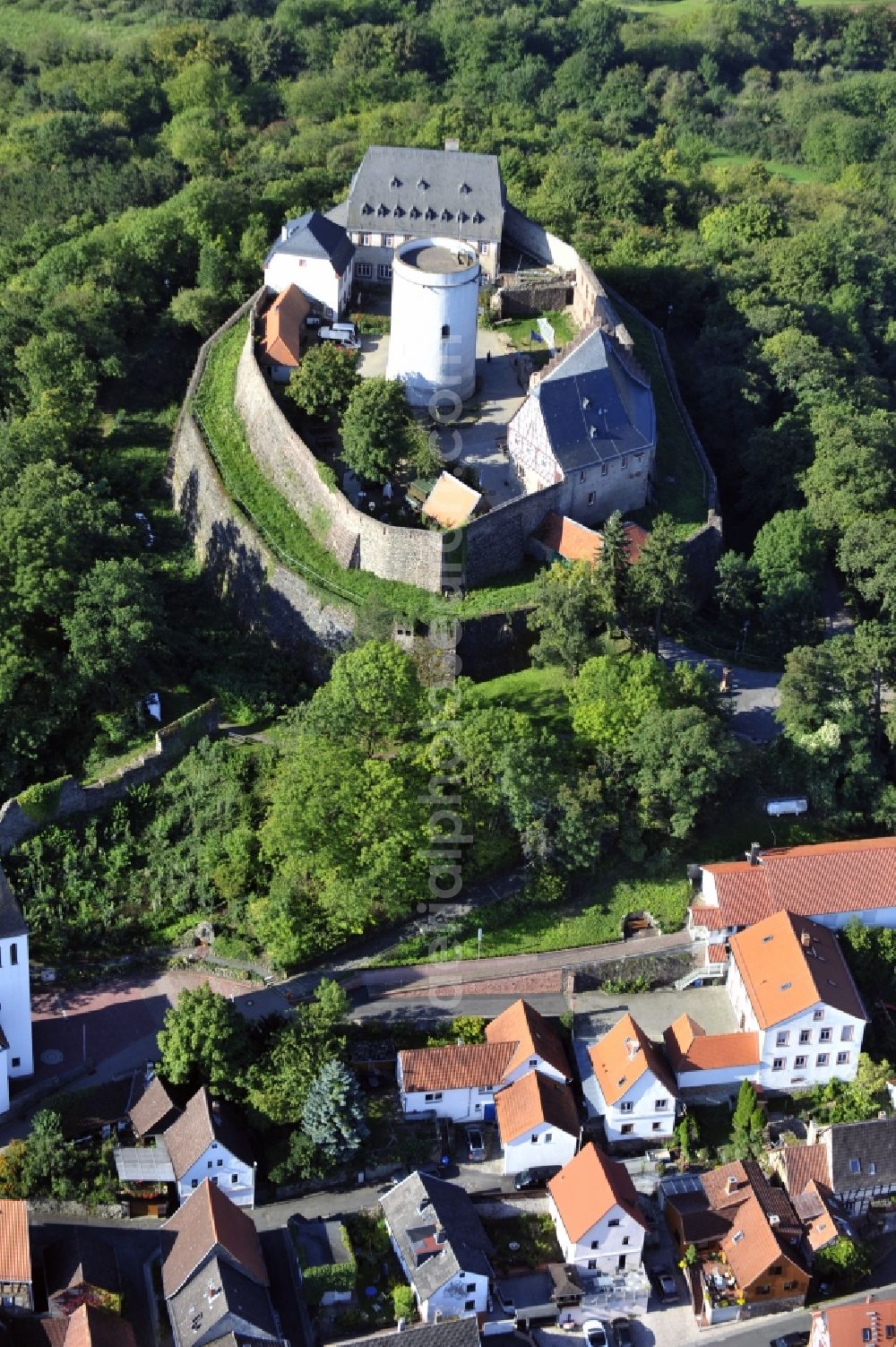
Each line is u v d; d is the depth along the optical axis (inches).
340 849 5285.4
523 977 5359.3
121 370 7603.4
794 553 6530.5
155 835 5590.6
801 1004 5088.6
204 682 6117.1
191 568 6899.6
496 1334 4603.8
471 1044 5103.3
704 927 5423.2
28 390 7431.1
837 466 6771.7
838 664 5895.7
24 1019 4936.0
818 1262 4793.3
